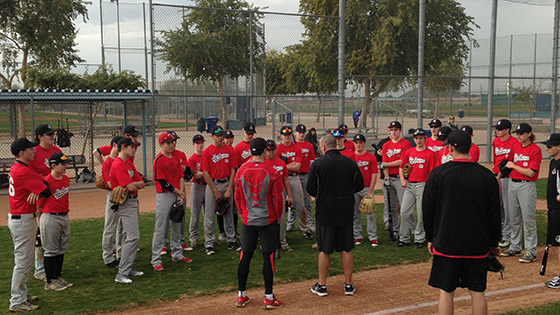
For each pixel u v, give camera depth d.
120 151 5.35
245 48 12.37
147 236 7.44
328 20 13.85
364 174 6.79
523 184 5.98
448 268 3.66
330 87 15.09
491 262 3.86
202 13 11.84
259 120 17.67
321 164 4.84
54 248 5.12
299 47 13.98
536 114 22.41
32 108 10.91
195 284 5.29
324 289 4.90
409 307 4.57
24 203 4.55
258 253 6.54
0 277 5.55
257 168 4.66
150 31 11.36
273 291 5.08
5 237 7.40
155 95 11.43
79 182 12.80
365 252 6.53
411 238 7.33
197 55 11.87
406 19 17.16
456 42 18.20
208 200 6.42
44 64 23.78
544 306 4.54
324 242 4.84
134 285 5.27
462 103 23.16
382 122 24.55
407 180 6.66
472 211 3.57
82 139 21.89
